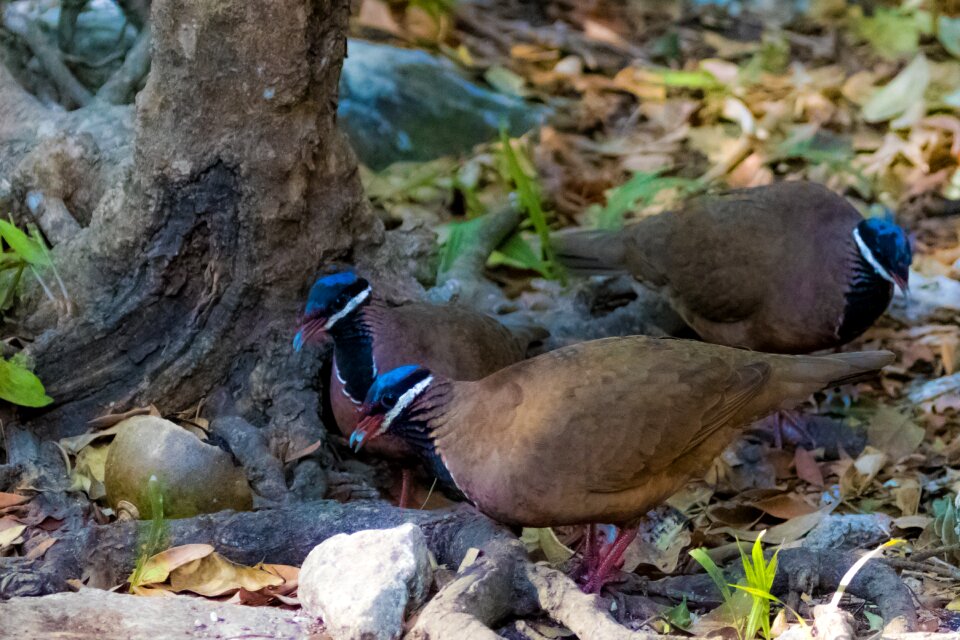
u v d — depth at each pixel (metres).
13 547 8.81
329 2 9.93
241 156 10.02
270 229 10.32
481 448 8.25
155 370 10.54
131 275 10.48
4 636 7.14
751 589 7.38
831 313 11.65
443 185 15.75
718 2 20.48
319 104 10.23
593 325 13.27
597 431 8.16
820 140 16.81
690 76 17.98
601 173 16.39
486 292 13.47
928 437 11.87
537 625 7.89
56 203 11.46
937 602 8.34
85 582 8.48
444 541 8.62
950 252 14.62
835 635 7.09
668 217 12.51
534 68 18.64
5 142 12.08
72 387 10.40
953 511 9.42
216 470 9.23
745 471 11.47
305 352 10.84
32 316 10.77
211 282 10.51
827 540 9.41
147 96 10.05
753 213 11.94
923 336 13.37
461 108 16.67
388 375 8.47
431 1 18.97
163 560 8.38
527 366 8.55
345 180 10.76
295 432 10.59
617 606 8.28
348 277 10.16
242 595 8.30
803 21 19.89
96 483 9.84
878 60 18.72
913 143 16.45
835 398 12.49
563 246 13.21
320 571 7.69
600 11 20.52
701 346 8.87
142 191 10.23
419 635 7.28
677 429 8.35
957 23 19.02
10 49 13.69
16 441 9.97
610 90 18.20
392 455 9.98
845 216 11.77
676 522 10.39
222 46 9.71
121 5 13.84
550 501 8.21
